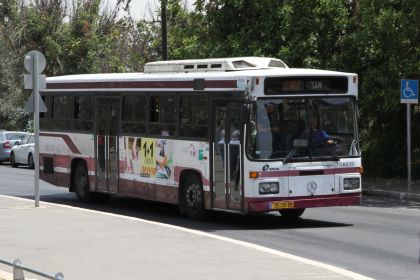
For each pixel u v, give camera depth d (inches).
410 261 539.5
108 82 896.3
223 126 722.8
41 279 454.6
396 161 1226.0
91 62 2251.5
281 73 700.0
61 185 991.6
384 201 992.2
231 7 1293.1
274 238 650.8
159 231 635.5
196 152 759.1
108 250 547.5
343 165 719.7
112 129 890.1
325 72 719.1
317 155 709.9
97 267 487.8
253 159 687.1
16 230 648.4
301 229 706.8
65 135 977.5
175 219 788.6
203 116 748.0
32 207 813.9
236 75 706.2
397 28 1077.1
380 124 1274.6
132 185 857.5
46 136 1018.1
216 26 1314.0
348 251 582.2
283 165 695.1
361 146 1284.4
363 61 1207.6
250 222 759.1
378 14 1096.8
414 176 1219.9
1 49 2450.8
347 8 1261.1
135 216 818.8
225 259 509.0
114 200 998.4
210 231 695.1
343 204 719.7
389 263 532.1
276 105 697.6
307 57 1226.6
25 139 1785.2
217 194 732.7
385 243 619.8
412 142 1238.9
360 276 459.5
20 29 2326.5
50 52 2278.5
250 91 689.6
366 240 636.1
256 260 505.0
